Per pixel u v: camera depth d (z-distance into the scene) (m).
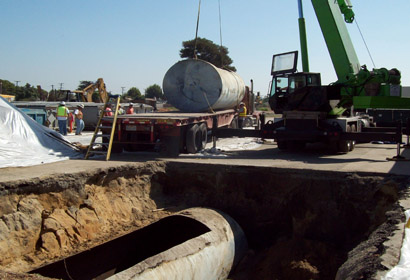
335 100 14.13
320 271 8.28
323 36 14.35
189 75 17.06
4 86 69.81
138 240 9.16
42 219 8.14
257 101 29.19
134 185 10.70
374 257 5.13
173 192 11.42
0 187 7.64
